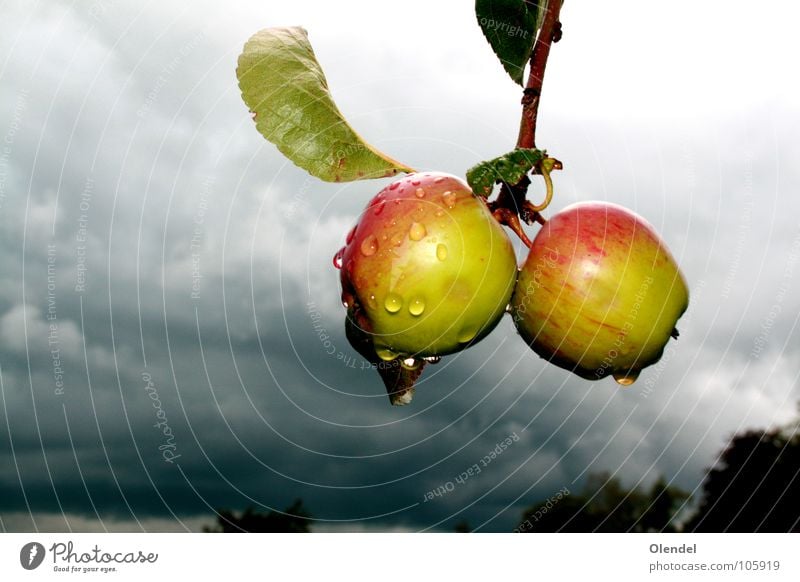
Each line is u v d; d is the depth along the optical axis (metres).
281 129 0.44
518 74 0.42
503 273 0.42
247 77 0.44
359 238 0.43
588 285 0.43
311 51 0.45
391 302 0.42
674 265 0.44
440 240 0.42
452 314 0.42
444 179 0.43
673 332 0.45
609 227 0.44
